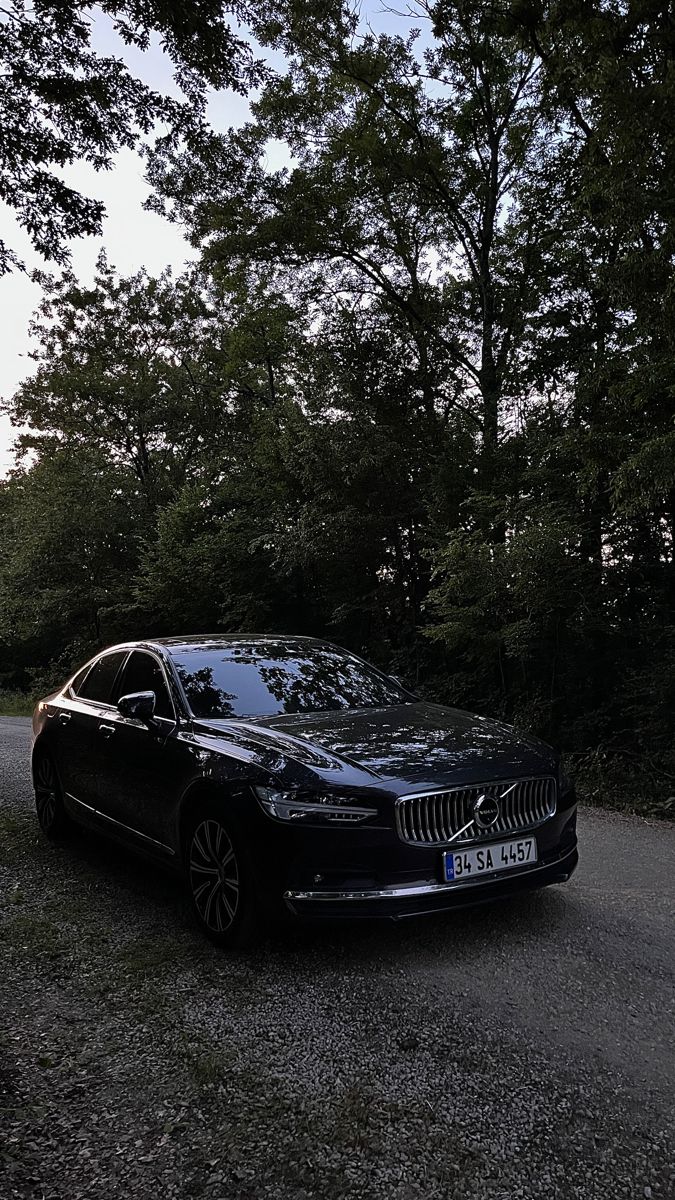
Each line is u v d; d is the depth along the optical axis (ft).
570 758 30.83
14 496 96.27
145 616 75.00
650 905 14.82
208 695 15.64
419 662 46.39
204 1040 10.05
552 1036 9.96
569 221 41.55
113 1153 7.89
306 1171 7.57
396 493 46.68
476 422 44.73
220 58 27.22
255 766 12.62
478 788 12.50
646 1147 7.81
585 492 31.45
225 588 59.16
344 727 14.28
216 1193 7.30
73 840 19.99
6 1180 7.49
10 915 14.69
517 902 14.94
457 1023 10.33
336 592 52.95
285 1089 8.93
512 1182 7.37
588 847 19.39
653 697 31.04
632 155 25.81
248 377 83.51
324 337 52.75
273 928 12.58
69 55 26.27
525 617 34.37
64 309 94.79
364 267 57.36
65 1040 10.16
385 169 52.13
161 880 16.70
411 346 52.90
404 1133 8.10
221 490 66.69
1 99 26.71
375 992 11.27
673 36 25.68
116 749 16.51
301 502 50.83
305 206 53.47
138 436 98.22
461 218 53.06
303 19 48.08
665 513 32.94
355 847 11.61
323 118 53.06
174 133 29.19
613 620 34.22
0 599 81.41
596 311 41.73
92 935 13.65
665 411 28.66
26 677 99.19
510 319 48.16
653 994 11.09
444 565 33.94
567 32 27.30
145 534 79.66
